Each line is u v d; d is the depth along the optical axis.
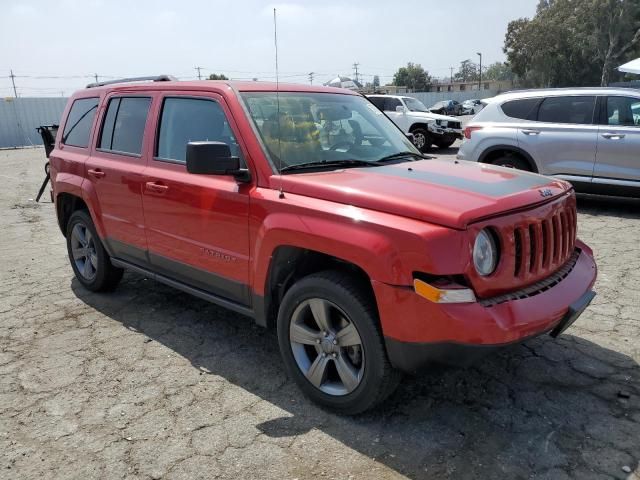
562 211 3.23
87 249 5.23
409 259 2.63
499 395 3.31
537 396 3.29
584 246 3.71
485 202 2.78
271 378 3.62
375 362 2.86
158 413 3.23
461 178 3.31
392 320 2.71
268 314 3.46
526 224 2.86
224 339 4.21
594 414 3.10
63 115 5.48
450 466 2.70
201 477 2.68
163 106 4.16
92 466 2.78
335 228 2.89
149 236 4.21
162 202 3.99
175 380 3.61
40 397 3.44
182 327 4.45
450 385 3.44
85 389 3.52
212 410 3.25
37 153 23.91
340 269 3.10
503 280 2.75
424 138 17.88
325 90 4.38
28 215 9.46
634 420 3.03
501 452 2.79
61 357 3.97
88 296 5.20
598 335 4.06
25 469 2.77
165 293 5.21
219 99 3.72
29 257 6.71
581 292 3.11
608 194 7.98
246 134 3.48
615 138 7.70
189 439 2.97
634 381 3.43
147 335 4.31
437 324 2.58
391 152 4.08
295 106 3.90
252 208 3.33
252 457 2.81
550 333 3.06
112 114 4.71
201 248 3.76
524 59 63.22
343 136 3.97
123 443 2.96
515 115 8.71
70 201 5.37
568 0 60.84
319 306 3.09
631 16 53.72
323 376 3.17
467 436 2.93
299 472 2.69
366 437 2.94
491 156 8.98
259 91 3.84
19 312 4.84
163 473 2.71
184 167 3.89
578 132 8.02
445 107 46.06
